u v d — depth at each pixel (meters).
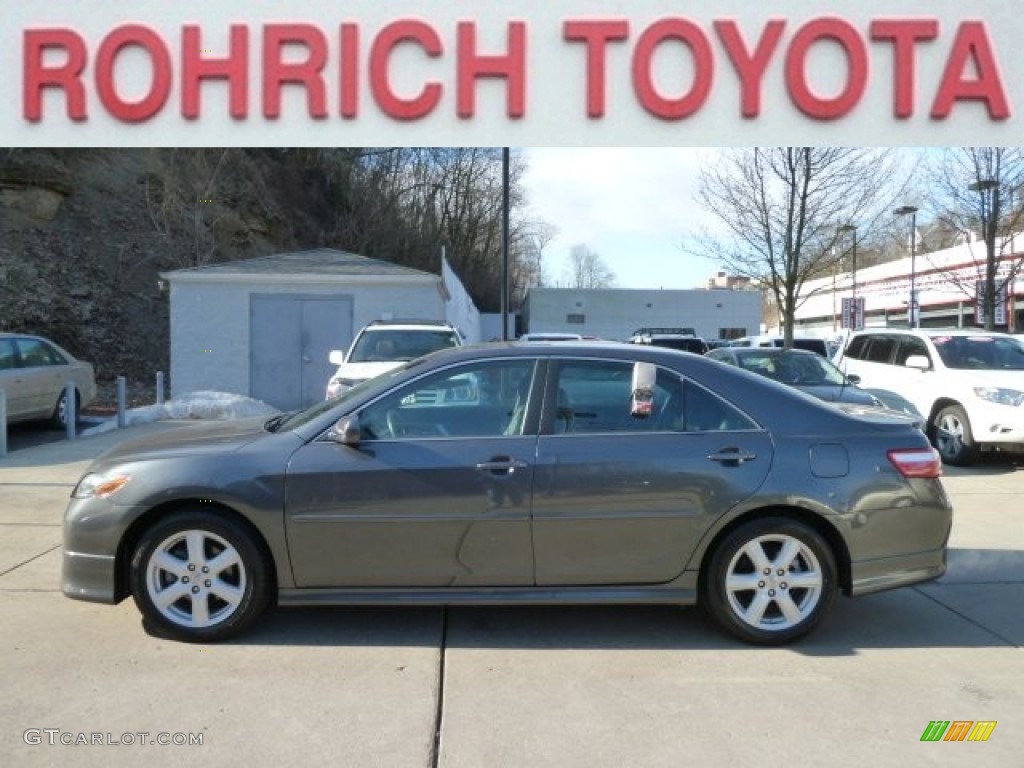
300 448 4.30
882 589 4.36
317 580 4.25
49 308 20.86
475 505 4.21
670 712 3.60
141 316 23.05
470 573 4.25
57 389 12.63
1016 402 9.63
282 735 3.36
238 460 4.26
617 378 4.48
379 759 3.19
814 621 4.32
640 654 4.23
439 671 3.99
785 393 4.53
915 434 4.50
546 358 4.48
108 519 4.22
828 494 4.28
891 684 3.91
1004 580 5.52
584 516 4.23
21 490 8.00
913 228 28.77
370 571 4.25
